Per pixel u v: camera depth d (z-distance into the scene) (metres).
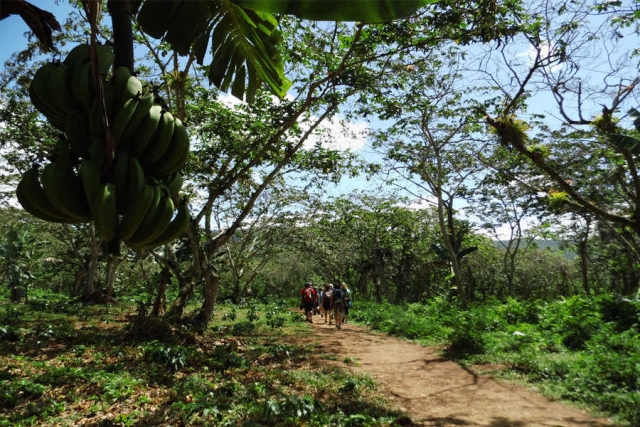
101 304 20.33
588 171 16.67
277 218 25.02
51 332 10.14
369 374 7.57
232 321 16.16
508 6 8.41
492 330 11.87
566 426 5.10
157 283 17.67
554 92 11.26
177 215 2.29
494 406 5.90
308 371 7.58
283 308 23.00
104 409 5.19
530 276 36.47
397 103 11.55
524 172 18.38
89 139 2.00
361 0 2.09
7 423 4.56
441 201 18.98
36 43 10.91
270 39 3.44
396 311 17.44
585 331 9.63
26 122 14.09
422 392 6.61
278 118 11.02
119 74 2.04
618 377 6.38
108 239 1.88
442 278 30.78
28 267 23.27
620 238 22.34
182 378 6.71
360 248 31.70
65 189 1.91
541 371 7.20
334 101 11.09
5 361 7.45
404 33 8.88
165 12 2.96
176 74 8.64
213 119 12.03
